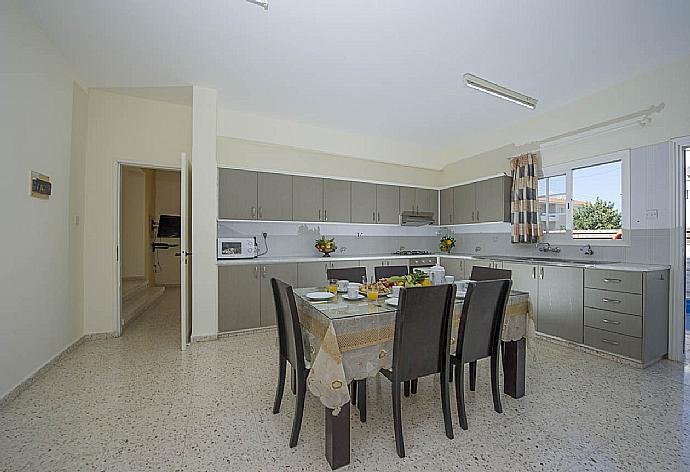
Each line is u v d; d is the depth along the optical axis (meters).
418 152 5.70
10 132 2.25
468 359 1.98
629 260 3.34
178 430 1.90
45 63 2.67
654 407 2.16
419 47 2.75
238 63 3.03
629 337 2.87
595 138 3.62
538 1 2.19
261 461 1.65
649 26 2.46
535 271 3.68
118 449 1.72
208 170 3.63
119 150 3.71
